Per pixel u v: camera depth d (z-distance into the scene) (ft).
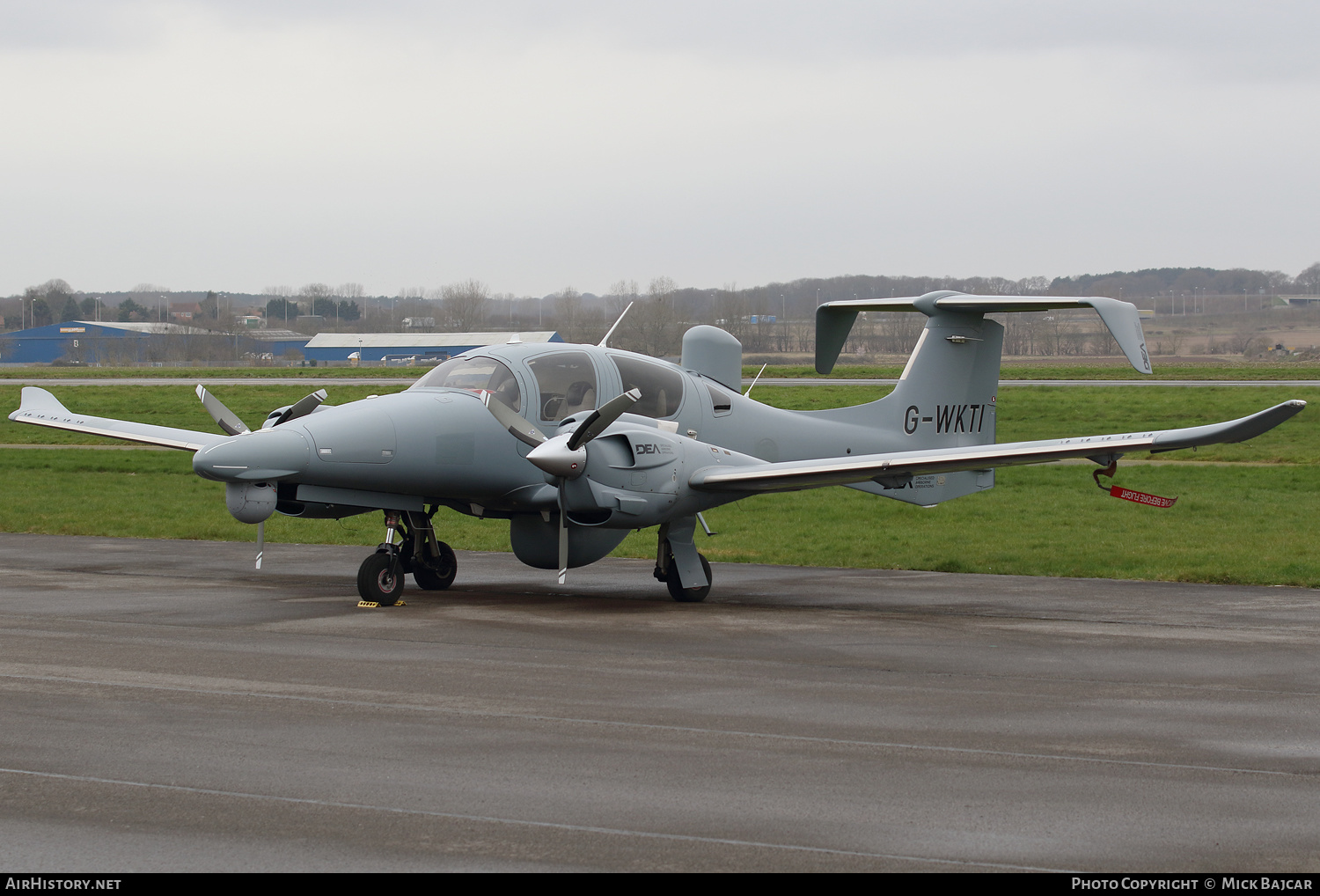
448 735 73.67
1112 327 136.56
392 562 130.00
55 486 277.85
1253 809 60.59
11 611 122.72
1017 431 409.69
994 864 53.36
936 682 90.48
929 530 212.64
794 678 91.71
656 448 129.29
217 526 212.43
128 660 96.43
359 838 56.13
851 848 55.26
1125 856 54.34
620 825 57.98
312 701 82.48
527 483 136.15
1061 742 73.20
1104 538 199.21
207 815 58.95
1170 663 98.84
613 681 89.76
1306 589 145.48
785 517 233.14
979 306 153.38
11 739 72.02
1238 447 375.66
